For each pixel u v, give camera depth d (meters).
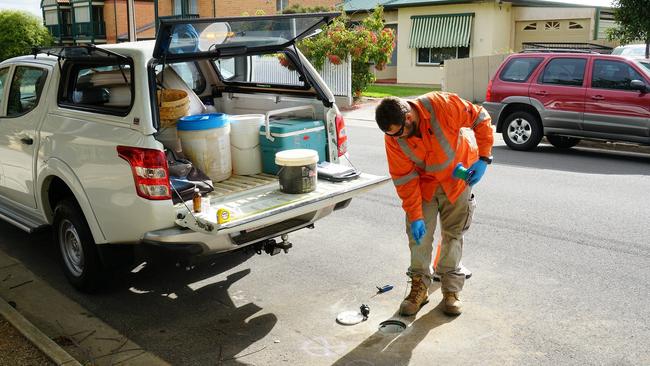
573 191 8.07
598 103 10.49
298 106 5.66
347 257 5.77
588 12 22.70
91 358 4.06
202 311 4.74
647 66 10.37
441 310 4.59
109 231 4.58
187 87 5.93
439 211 4.45
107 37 40.41
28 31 31.38
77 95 5.00
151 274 5.50
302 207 4.45
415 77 25.38
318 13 5.00
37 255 6.00
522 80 11.45
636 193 7.92
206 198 4.42
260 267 5.58
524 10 24.06
